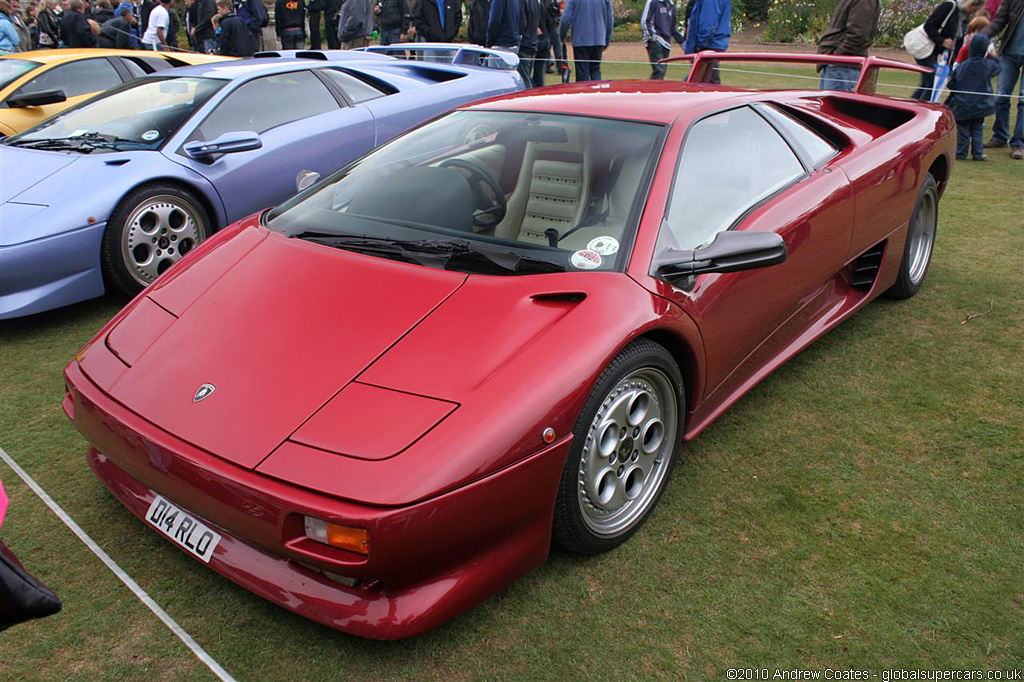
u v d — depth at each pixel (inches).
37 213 152.1
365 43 467.2
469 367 78.4
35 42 538.3
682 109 111.6
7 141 182.1
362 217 104.6
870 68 156.7
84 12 448.5
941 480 104.8
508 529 77.5
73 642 78.7
